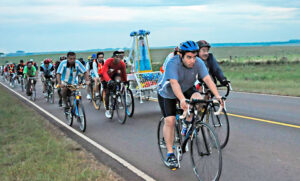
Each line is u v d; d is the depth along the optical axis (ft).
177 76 12.76
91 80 40.47
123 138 21.85
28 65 45.62
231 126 23.85
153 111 31.78
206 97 18.29
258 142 19.19
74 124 27.76
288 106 31.53
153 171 15.24
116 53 27.14
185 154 17.63
